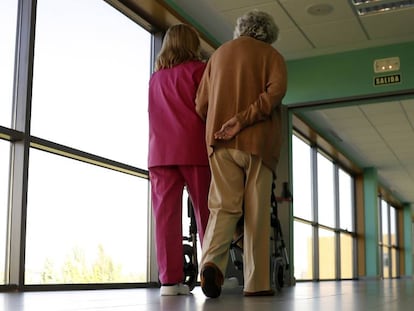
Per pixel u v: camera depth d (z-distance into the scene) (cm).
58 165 400
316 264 1048
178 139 282
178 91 288
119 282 470
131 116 501
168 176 284
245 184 256
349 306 177
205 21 592
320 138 1011
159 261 279
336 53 693
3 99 361
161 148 284
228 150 254
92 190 439
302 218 991
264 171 255
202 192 283
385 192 1645
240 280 498
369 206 1345
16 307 160
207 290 241
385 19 588
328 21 592
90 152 437
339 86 686
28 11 379
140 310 150
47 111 393
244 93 258
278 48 672
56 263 391
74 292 315
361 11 568
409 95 656
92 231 436
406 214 1948
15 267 344
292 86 710
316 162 1067
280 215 680
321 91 694
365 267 1322
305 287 496
